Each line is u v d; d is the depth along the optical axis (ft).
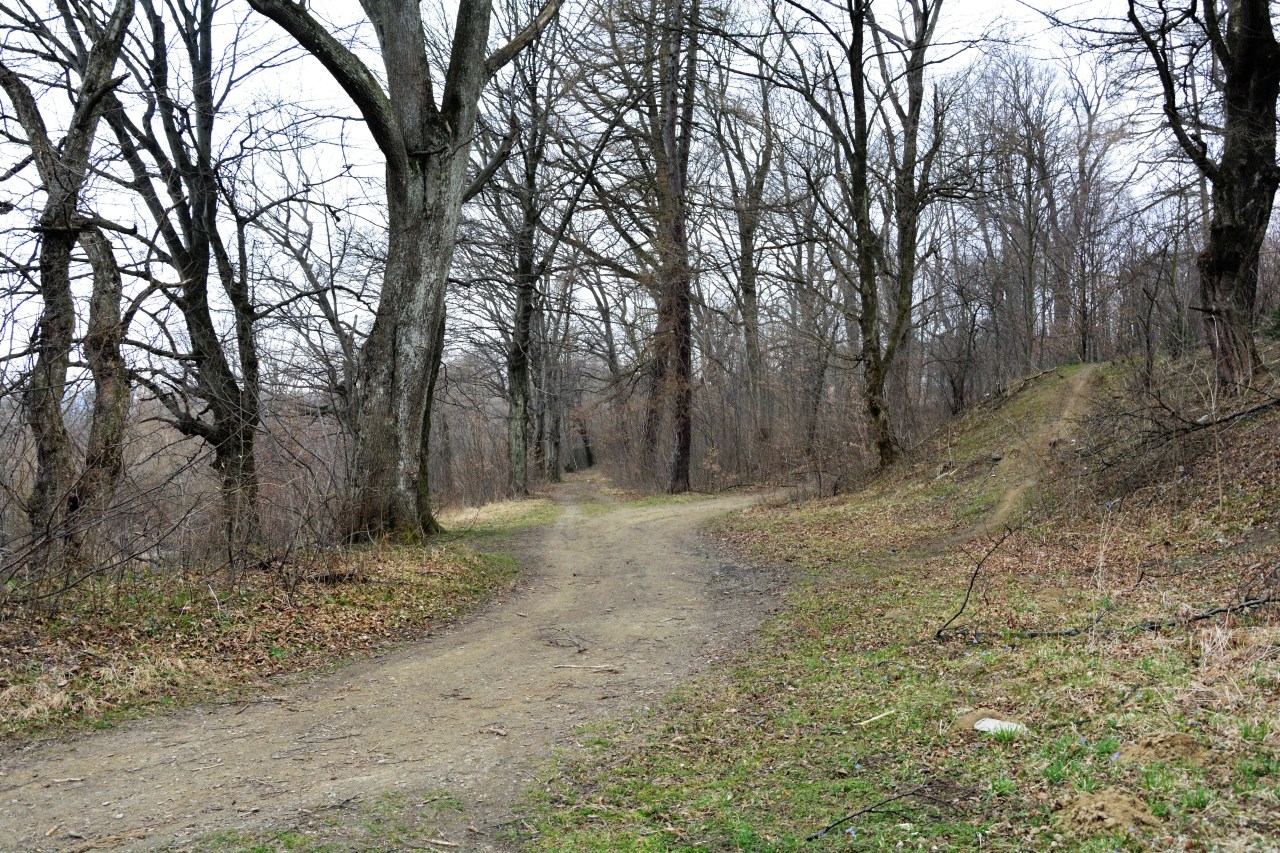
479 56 51.16
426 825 16.60
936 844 13.99
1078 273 105.09
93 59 38.96
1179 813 13.24
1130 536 38.86
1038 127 107.55
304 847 15.46
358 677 28.09
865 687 24.08
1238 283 50.34
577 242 88.28
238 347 55.36
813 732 21.04
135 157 50.06
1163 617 25.03
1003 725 18.40
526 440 108.37
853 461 81.92
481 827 16.56
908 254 77.25
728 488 112.16
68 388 38.11
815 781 17.83
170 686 25.05
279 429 48.80
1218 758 14.87
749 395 123.54
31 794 17.80
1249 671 18.35
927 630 29.17
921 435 97.66
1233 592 26.48
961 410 96.43
